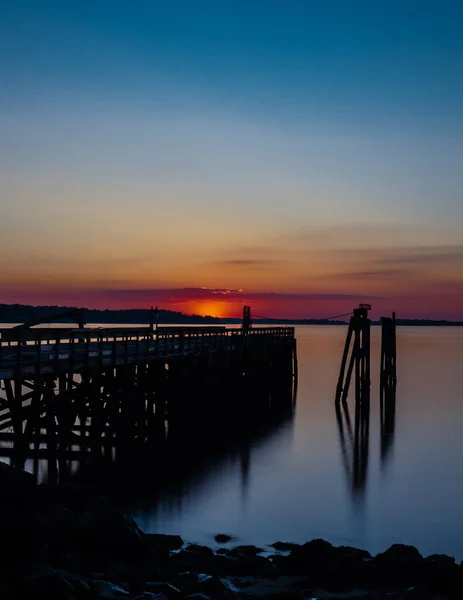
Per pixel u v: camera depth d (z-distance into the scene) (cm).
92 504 1588
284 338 5212
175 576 1483
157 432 2841
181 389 3130
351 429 3497
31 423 1877
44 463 2362
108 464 2427
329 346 12988
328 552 1625
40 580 1252
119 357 2353
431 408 4272
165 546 1650
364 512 2092
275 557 1659
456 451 2975
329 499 2214
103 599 1299
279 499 2191
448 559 1565
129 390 2506
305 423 3666
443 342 15350
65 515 1539
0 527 1356
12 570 1295
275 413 4028
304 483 2395
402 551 1596
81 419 2734
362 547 1812
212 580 1423
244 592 1415
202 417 3300
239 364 3928
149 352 2627
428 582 1512
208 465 2589
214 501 2134
